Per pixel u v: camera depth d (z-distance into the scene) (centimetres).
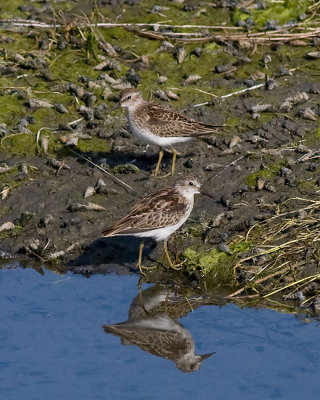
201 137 1709
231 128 1742
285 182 1573
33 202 1566
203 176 1609
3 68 1905
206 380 1203
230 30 2066
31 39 2020
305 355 1238
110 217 1532
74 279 1434
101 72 1925
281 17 2092
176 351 1265
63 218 1528
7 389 1194
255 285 1380
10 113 1780
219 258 1423
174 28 2058
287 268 1393
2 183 1608
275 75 1908
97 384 1203
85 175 1630
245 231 1477
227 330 1299
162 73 1927
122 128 1755
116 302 1380
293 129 1722
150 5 2153
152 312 1351
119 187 1598
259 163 1630
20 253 1494
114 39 2031
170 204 1406
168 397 1173
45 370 1234
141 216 1394
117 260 1473
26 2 2152
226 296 1376
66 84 1859
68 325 1330
